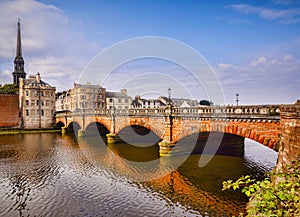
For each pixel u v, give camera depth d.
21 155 40.25
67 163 34.28
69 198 21.66
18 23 106.94
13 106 85.31
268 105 22.45
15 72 106.56
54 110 89.50
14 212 19.14
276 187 6.79
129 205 19.94
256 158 35.72
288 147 14.55
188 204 19.78
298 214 6.50
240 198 20.73
